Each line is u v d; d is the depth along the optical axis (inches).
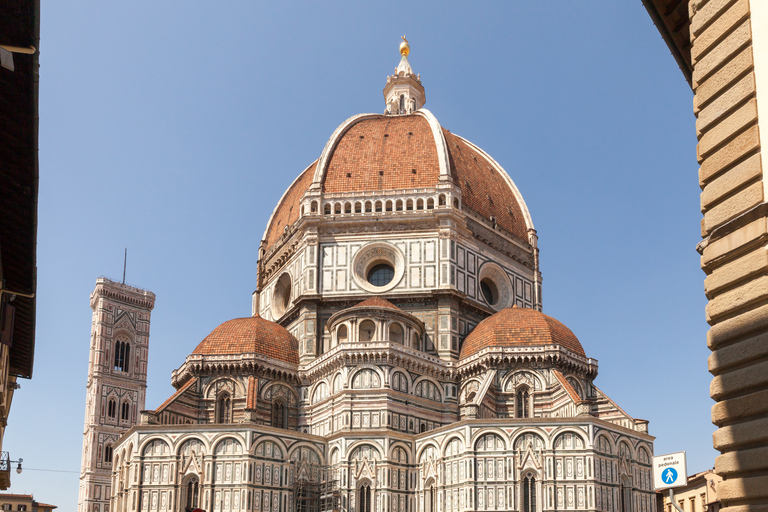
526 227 5103.3
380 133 4958.2
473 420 3550.7
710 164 1000.2
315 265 4424.2
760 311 911.0
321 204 4544.8
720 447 932.0
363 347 3870.6
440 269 4333.2
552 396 3865.7
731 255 960.9
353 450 3681.1
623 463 3580.2
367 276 4490.7
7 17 1059.3
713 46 1017.5
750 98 954.7
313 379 4138.8
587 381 4101.9
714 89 1002.1
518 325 4089.6
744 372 916.0
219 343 4153.5
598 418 3575.3
